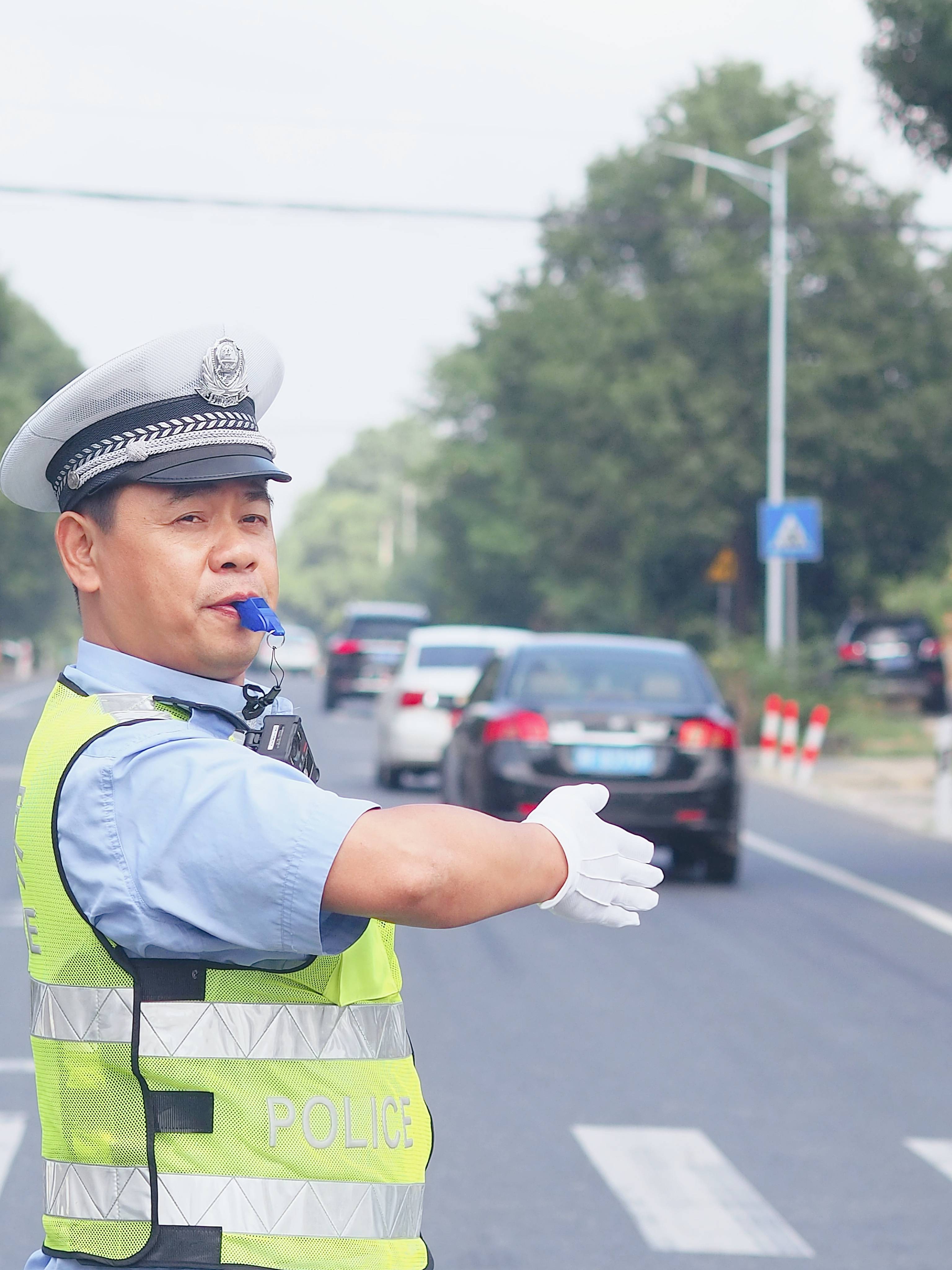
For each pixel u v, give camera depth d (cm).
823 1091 1207
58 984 315
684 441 6981
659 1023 1419
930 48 2666
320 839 292
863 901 2083
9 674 11756
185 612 331
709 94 7744
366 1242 312
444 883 292
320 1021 313
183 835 299
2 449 8769
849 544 7175
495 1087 1205
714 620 7381
